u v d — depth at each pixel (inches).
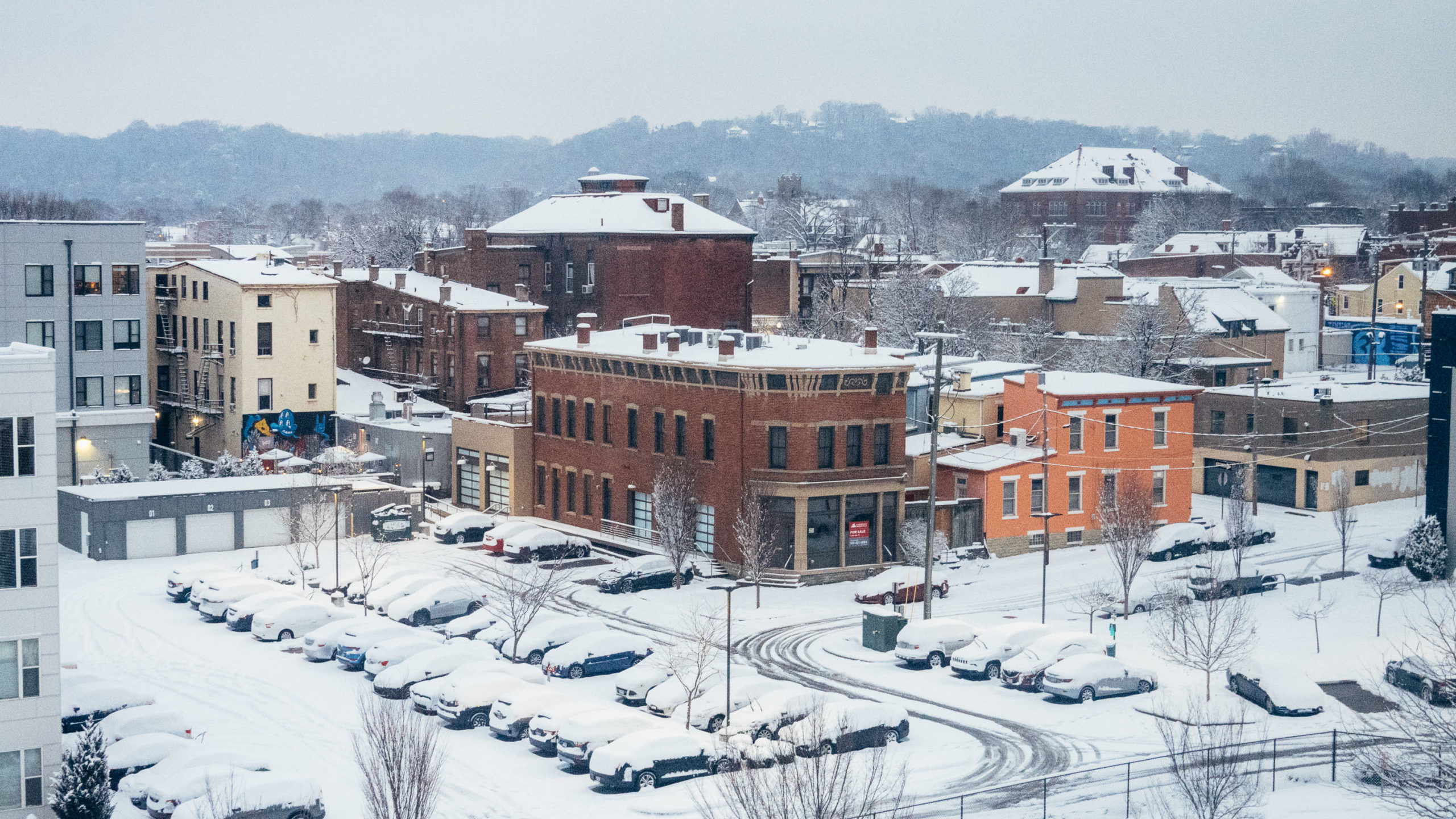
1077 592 2952.8
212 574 2893.7
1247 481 3826.3
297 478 3609.7
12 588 1691.7
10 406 1680.6
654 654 2491.4
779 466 3097.9
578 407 3560.5
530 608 2598.4
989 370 3804.1
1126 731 2064.5
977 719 2146.9
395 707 2192.4
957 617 2768.2
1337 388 3973.9
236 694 2282.2
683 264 5113.2
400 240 7741.1
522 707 2064.5
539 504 3713.1
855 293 5841.5
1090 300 5344.5
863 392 3120.1
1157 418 3457.2
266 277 4274.1
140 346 4030.5
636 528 3405.5
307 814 1710.1
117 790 1850.4
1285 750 1915.6
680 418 3287.4
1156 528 3196.4
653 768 1852.9
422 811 1552.7
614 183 5708.7
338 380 4766.2
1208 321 4965.6
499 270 5275.6
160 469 3905.0
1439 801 1473.9
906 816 1653.5
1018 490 3307.1
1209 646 2166.6
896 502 3203.7
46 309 3900.1
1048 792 1784.0
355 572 3004.4
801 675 2410.2
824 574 3100.4
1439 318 2940.5
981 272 5684.1
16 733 1697.8
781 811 1400.1
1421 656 1969.7
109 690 2068.2
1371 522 3550.7
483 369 4726.9
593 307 5167.3
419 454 3944.4
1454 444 2910.9
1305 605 2746.1
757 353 3221.0
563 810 1772.9
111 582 3053.6
